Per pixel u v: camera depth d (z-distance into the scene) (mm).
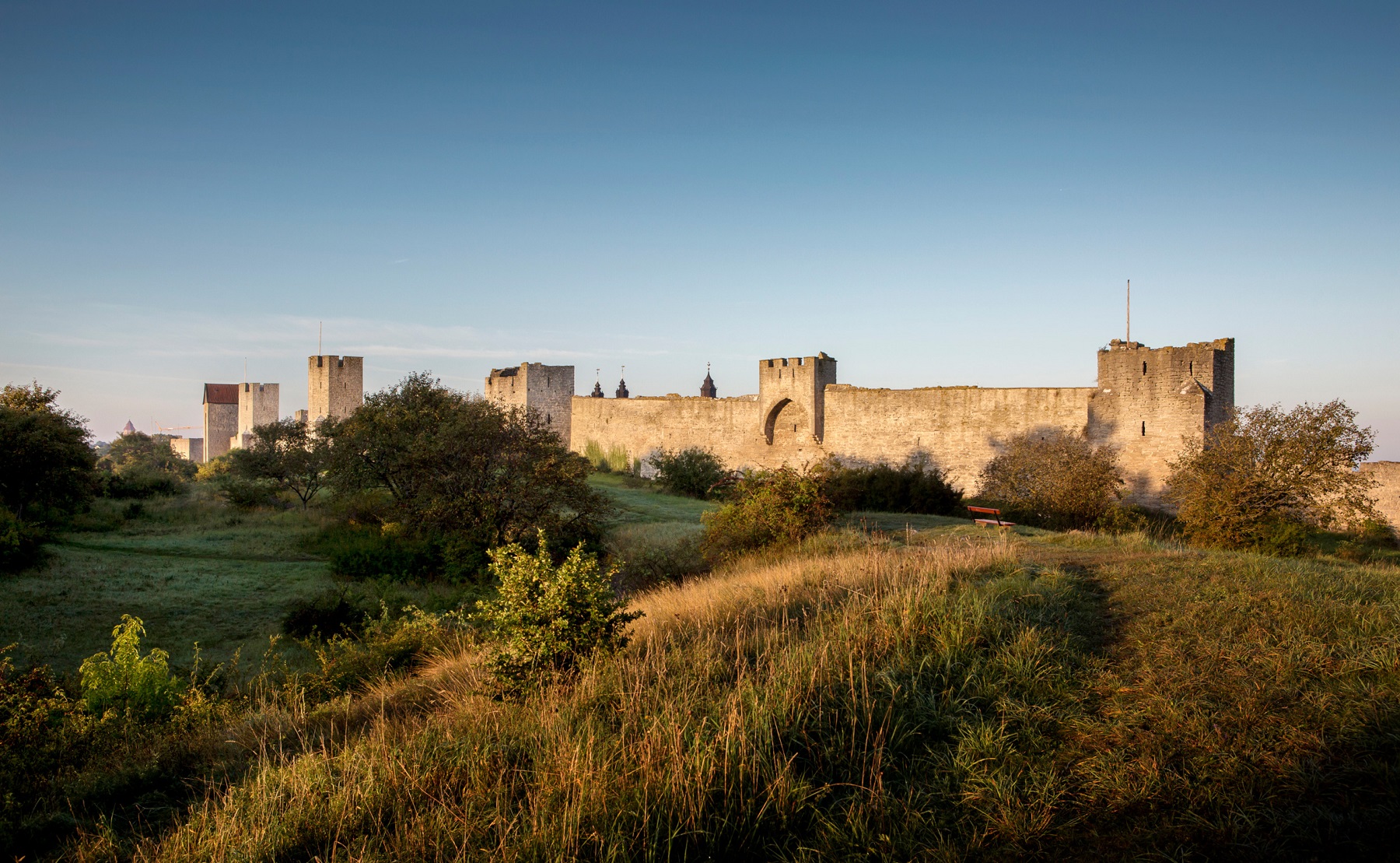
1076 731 5344
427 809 5059
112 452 80312
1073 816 4379
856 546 16406
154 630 16094
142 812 6227
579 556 7941
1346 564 14734
